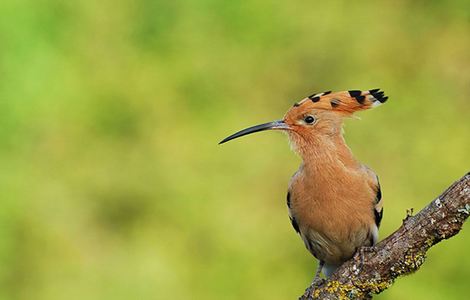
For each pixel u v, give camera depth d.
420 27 13.88
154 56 13.70
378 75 13.60
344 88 13.59
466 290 12.20
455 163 12.91
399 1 14.00
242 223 12.67
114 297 12.52
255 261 12.48
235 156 13.07
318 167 8.65
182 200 12.95
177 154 13.20
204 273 12.52
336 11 13.88
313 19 13.84
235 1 13.88
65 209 13.02
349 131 13.15
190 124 13.36
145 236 12.82
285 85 13.68
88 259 12.81
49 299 12.61
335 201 8.57
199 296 12.43
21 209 12.95
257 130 9.05
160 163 13.20
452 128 13.20
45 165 13.20
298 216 8.85
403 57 13.73
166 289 12.45
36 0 13.42
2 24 13.27
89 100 13.38
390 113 13.29
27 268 12.77
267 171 12.93
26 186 13.05
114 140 13.38
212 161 13.09
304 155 8.79
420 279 12.27
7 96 13.24
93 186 13.16
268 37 13.83
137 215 13.04
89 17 13.74
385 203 12.66
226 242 12.61
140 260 12.63
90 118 13.38
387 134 13.13
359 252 7.50
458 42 13.77
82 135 13.35
